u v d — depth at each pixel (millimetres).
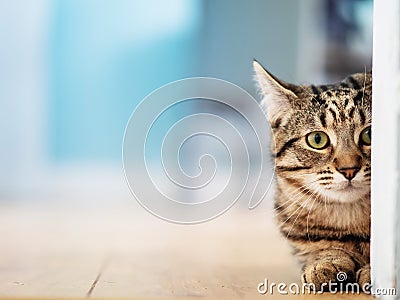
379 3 799
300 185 900
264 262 1070
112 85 2691
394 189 768
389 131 775
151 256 1120
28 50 2545
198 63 2660
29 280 874
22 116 2535
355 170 866
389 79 775
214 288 842
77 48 2672
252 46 2625
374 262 808
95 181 2613
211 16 2648
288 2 2596
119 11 2666
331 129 885
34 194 2543
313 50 2416
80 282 864
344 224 878
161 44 2676
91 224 1687
